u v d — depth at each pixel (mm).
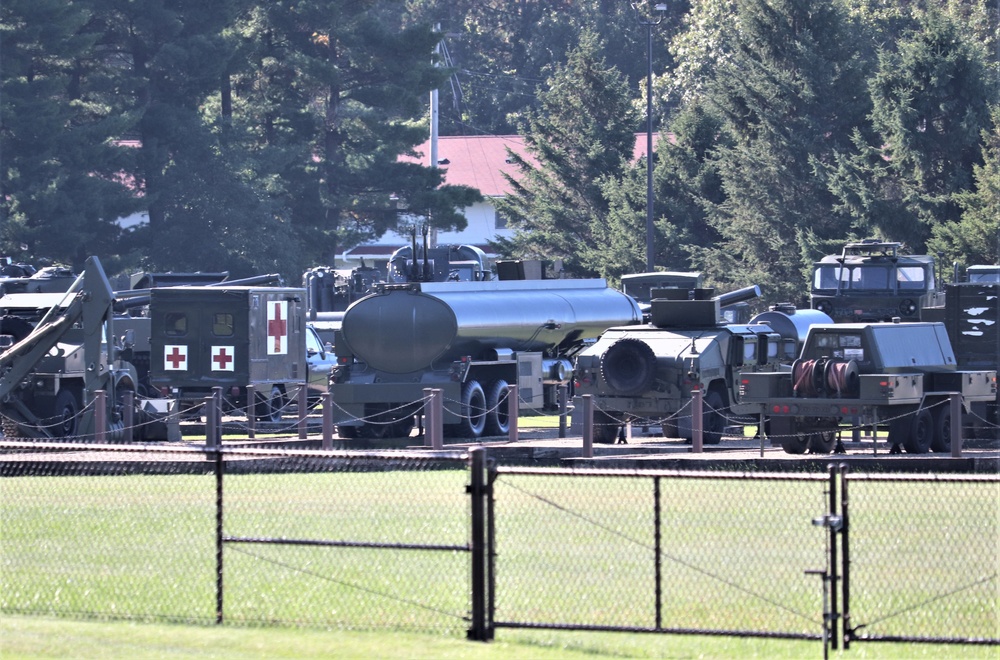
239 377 123500
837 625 42156
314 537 57531
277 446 102812
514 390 101750
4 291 121188
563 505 68000
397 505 67438
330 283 193125
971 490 76438
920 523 62906
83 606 47250
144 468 84000
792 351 118188
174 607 47000
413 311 113938
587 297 136375
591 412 91188
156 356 124375
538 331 125875
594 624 44094
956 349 121000
